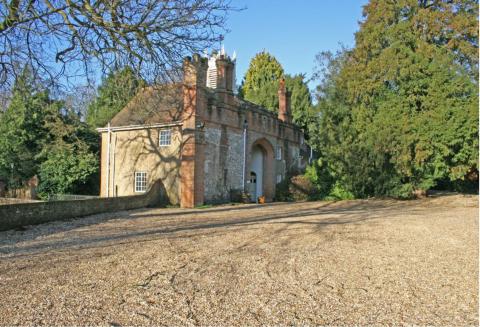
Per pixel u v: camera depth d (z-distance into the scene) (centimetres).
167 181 2028
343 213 1548
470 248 814
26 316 428
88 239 941
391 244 855
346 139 2297
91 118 2942
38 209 1246
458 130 1852
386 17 2227
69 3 973
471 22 2067
